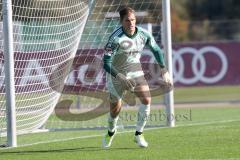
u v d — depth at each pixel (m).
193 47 96.69
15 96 42.84
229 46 97.00
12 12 42.78
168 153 33.78
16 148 38.59
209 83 96.88
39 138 45.88
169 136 41.56
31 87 44.41
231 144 36.62
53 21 45.78
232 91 100.88
